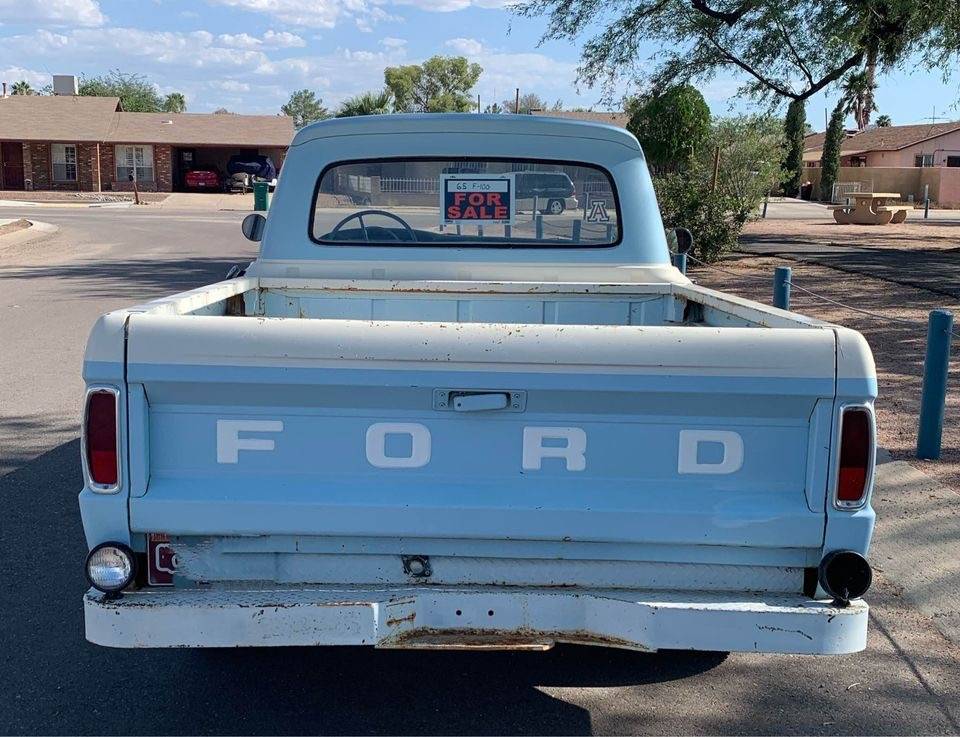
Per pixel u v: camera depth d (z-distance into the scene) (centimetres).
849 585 300
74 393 866
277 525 301
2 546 526
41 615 448
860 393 295
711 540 302
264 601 297
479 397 298
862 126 2278
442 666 410
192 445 302
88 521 299
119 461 296
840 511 301
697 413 301
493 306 504
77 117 5269
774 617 296
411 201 512
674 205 1933
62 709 370
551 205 511
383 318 505
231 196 4897
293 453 303
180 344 293
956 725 369
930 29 1988
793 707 381
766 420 301
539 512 301
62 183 5222
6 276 1756
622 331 296
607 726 364
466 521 302
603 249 511
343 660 414
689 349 295
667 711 376
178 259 2105
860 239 2628
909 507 583
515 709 375
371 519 302
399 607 301
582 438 303
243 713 370
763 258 2053
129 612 293
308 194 508
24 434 739
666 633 297
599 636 305
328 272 510
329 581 312
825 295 1469
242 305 488
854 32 1988
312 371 295
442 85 9681
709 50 2300
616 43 2259
